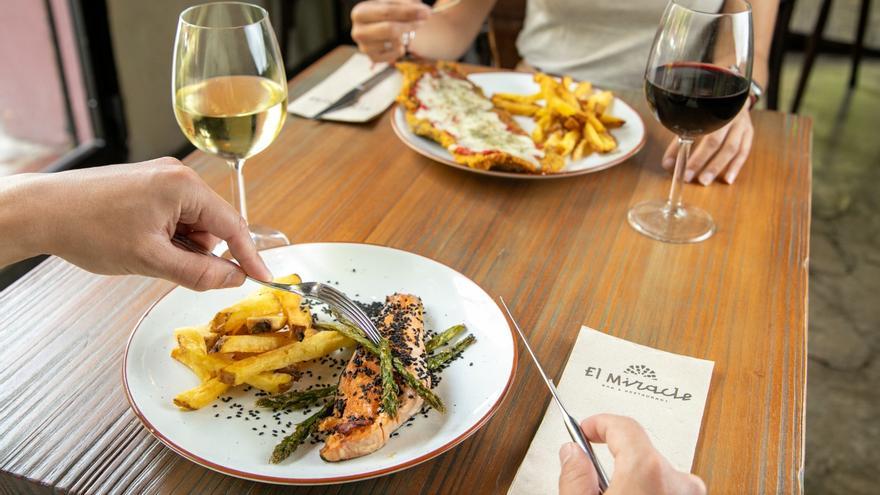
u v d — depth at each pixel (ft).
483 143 4.65
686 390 3.11
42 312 3.43
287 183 4.51
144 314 3.24
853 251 10.58
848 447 7.61
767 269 3.88
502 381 2.95
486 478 2.72
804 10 16.39
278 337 3.05
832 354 8.81
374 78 5.71
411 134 4.90
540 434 2.88
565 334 3.42
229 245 3.07
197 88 3.66
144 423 2.71
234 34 3.61
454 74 5.53
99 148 10.08
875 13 16.16
